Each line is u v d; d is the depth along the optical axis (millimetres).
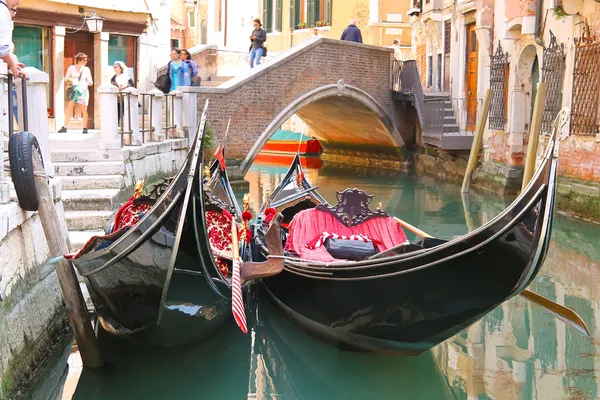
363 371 5891
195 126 15242
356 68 18469
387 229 6961
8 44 5512
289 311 6859
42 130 6770
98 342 5875
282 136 24688
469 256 5047
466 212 12945
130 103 11109
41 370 5480
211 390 5613
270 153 24891
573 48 11992
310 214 7031
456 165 17297
